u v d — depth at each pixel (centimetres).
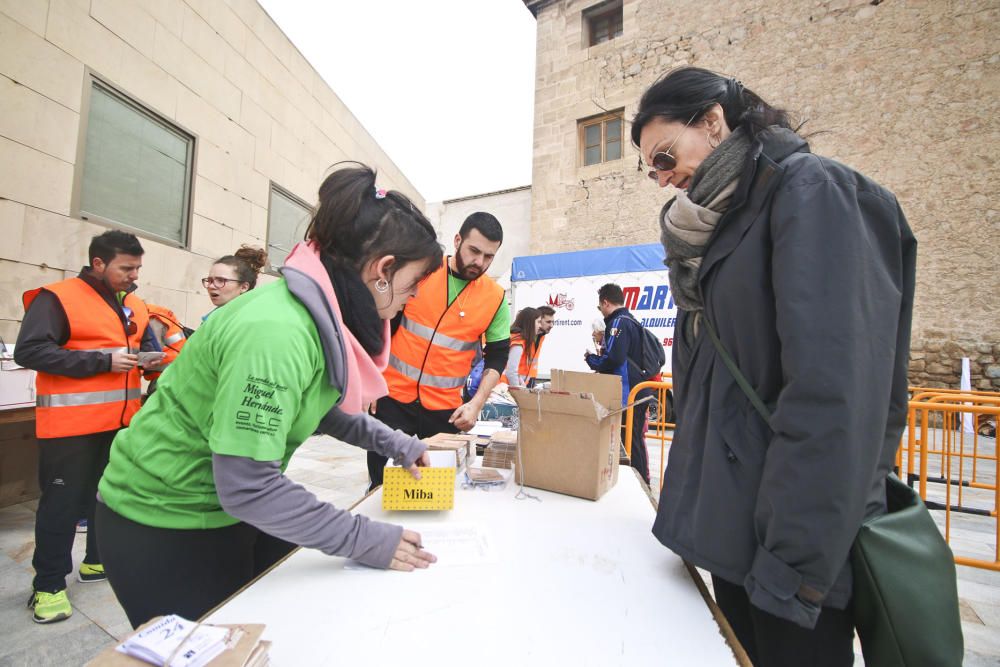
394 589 79
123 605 88
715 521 85
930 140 695
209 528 86
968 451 523
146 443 84
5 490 311
